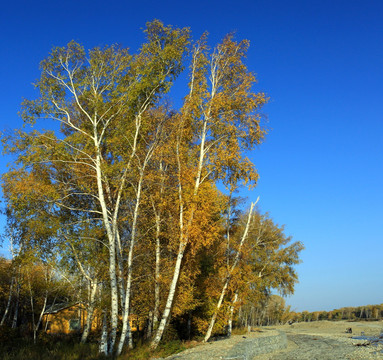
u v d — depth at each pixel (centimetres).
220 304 2694
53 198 2034
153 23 2177
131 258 2034
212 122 2206
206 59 2230
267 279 3816
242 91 2145
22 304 3070
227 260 2833
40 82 2016
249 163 2141
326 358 2281
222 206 2244
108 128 2231
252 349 2297
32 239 2131
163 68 2181
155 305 2294
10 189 2091
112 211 2262
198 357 1767
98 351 1836
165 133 2267
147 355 1830
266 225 3756
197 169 2177
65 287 2517
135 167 2133
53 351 1806
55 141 2009
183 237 2061
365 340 3494
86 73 2106
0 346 1942
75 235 2127
